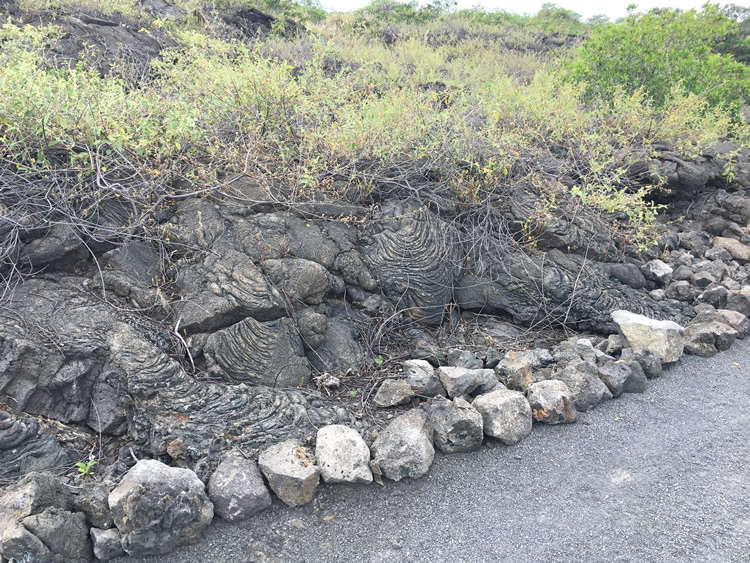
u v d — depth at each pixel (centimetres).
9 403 313
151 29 1010
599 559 269
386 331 457
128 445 322
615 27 908
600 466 337
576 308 508
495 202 566
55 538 253
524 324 511
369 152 523
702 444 356
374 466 321
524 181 598
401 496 313
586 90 873
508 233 547
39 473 273
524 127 691
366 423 363
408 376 398
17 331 326
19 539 240
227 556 273
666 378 443
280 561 271
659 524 289
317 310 436
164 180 434
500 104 714
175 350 363
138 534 265
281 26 1260
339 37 1212
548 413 376
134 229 410
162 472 280
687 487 317
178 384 335
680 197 748
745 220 716
